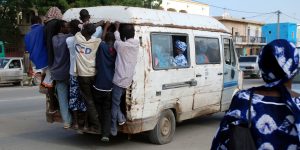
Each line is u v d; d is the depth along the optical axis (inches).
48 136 331.0
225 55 385.7
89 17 276.1
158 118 296.0
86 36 263.6
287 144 92.1
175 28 313.1
